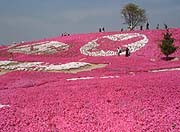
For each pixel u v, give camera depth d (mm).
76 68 52688
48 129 15609
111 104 20031
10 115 18906
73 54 73000
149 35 80125
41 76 42438
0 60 67938
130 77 31969
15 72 48219
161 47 60344
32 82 35875
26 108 20672
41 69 53750
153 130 14367
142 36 79938
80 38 86938
